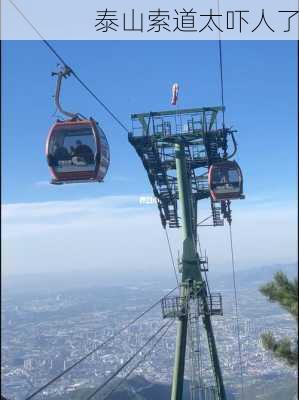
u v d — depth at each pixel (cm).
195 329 2259
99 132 1706
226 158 2361
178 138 2348
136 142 2350
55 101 1689
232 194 2283
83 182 1733
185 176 2403
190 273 2303
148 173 2562
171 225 2791
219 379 2253
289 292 795
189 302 2238
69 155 1695
